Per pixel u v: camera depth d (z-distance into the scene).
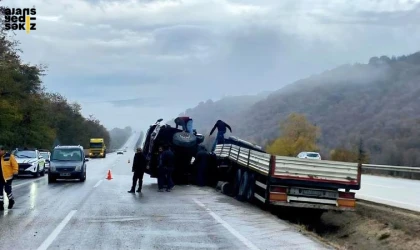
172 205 18.62
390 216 15.53
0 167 17.08
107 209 17.25
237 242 11.56
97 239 11.70
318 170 16.27
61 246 10.85
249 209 17.66
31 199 20.48
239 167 21.97
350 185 16.25
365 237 14.73
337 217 17.42
